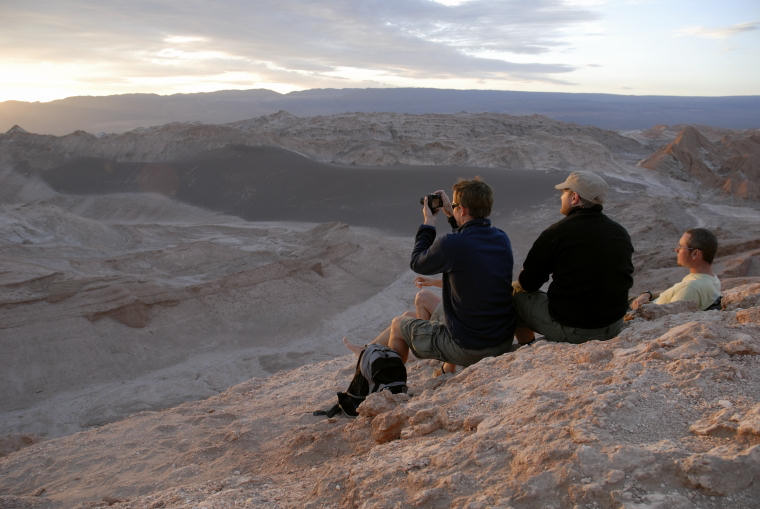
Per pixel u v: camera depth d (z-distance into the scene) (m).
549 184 165.25
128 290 55.78
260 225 150.88
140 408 41.22
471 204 4.68
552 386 3.52
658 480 2.22
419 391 5.45
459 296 4.74
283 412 6.50
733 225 103.25
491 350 4.86
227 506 3.16
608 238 4.49
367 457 3.38
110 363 48.28
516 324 5.10
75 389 44.38
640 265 42.62
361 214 152.25
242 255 82.31
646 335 4.18
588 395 3.02
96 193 185.38
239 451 5.03
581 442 2.51
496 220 127.62
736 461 2.16
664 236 88.94
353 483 2.90
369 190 171.62
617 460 2.33
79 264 73.44
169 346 52.59
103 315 52.53
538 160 196.00
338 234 98.38
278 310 62.31
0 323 48.16
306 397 7.14
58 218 101.88
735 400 2.76
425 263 4.77
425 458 2.91
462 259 4.61
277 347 55.50
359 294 71.00
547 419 2.93
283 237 103.75
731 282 13.77
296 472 3.98
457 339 4.86
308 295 67.06
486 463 2.68
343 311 65.69
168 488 4.45
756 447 2.20
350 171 191.38
